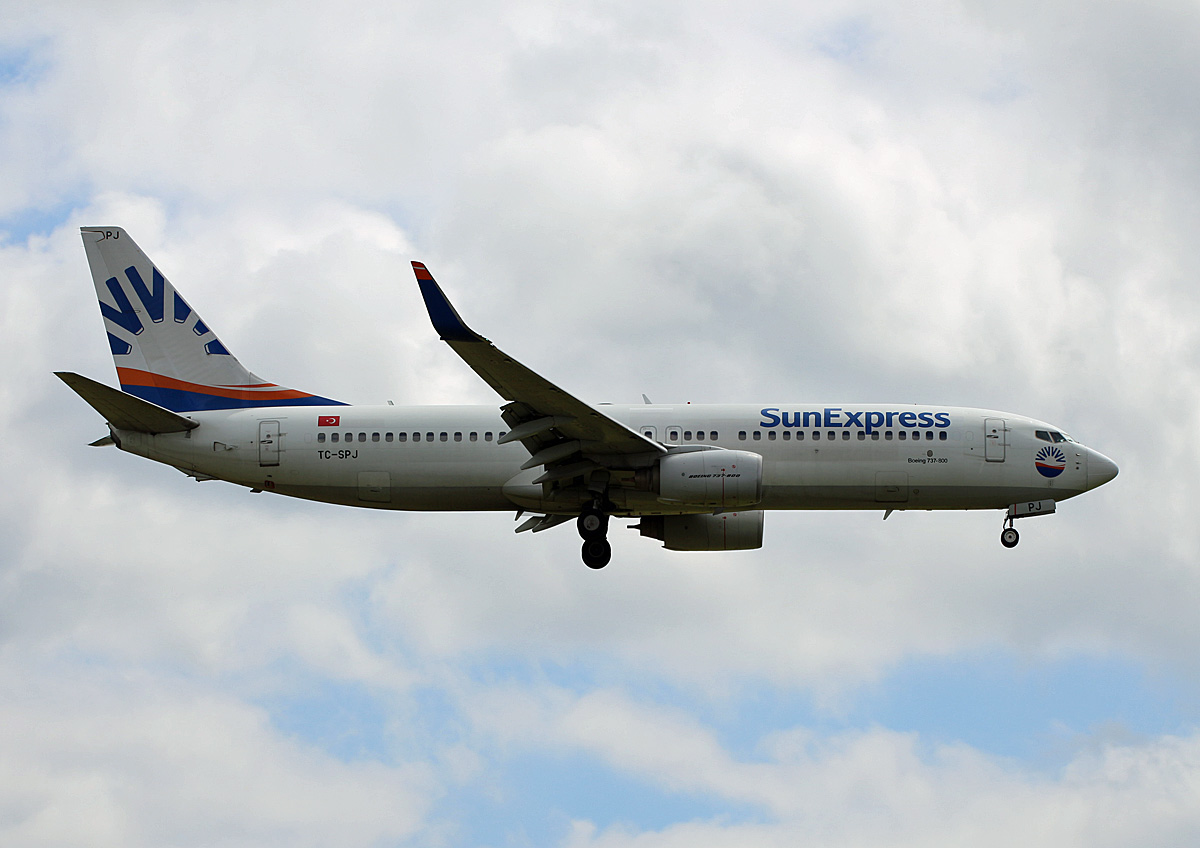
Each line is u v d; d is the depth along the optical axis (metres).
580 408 102.06
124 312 123.19
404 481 115.94
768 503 116.00
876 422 115.31
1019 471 115.12
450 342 93.38
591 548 113.56
